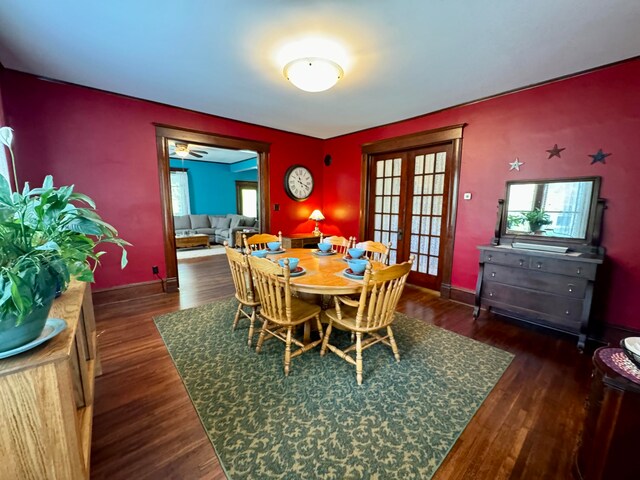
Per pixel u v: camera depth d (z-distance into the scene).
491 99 3.15
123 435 1.50
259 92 3.10
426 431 1.55
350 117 3.97
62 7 1.74
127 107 3.27
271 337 2.57
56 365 0.87
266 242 3.26
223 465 1.34
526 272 2.69
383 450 1.43
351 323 2.02
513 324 2.92
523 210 2.96
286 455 1.39
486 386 1.93
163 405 1.72
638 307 2.40
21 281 0.75
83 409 1.33
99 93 3.10
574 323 2.44
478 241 3.38
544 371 2.11
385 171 4.55
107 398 1.78
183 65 2.51
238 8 1.75
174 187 8.56
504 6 1.71
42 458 0.89
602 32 1.96
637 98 2.31
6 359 0.82
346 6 1.73
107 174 3.22
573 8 1.71
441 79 2.73
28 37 2.08
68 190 0.89
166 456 1.38
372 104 3.43
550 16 1.79
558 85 2.69
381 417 1.64
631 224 2.40
